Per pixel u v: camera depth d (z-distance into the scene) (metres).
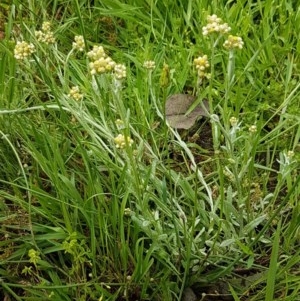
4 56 0.59
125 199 0.45
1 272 0.48
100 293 0.46
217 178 0.55
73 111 0.47
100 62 0.40
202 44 0.67
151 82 0.56
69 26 0.71
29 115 0.58
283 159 0.52
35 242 0.47
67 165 0.55
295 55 0.67
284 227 0.51
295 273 0.48
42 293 0.46
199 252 0.46
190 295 0.48
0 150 0.54
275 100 0.62
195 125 0.62
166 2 0.71
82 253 0.45
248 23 0.67
